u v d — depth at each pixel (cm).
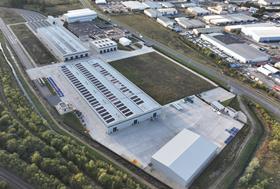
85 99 10394
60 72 12294
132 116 9462
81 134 9000
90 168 7362
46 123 9100
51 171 7138
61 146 7969
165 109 10462
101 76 11838
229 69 13612
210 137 9244
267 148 8912
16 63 12938
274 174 7962
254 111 10738
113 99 10356
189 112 10394
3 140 7838
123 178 7275
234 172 7969
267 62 14550
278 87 12194
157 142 8881
